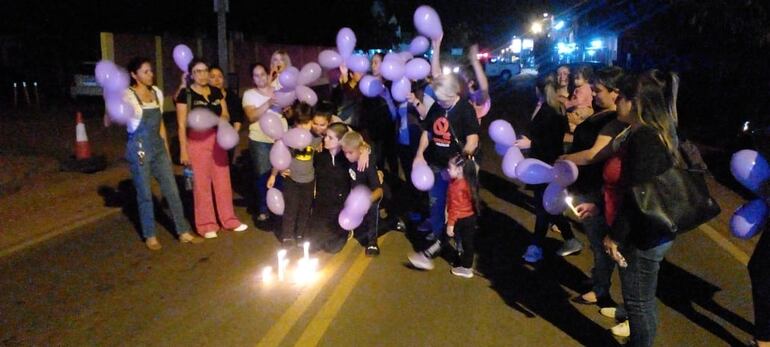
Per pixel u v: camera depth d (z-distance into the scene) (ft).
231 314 16.37
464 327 15.76
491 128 17.43
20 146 40.40
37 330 15.51
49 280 18.66
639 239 12.07
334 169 20.59
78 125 33.88
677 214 11.71
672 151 11.83
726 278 19.11
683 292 18.03
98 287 18.15
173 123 55.21
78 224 24.22
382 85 24.00
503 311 16.70
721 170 33.47
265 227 24.02
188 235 22.22
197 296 17.51
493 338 15.20
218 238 22.66
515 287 18.35
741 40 44.78
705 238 22.95
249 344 14.80
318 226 21.06
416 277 19.04
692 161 12.39
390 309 16.75
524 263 20.38
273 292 17.81
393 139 26.14
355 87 25.02
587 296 17.11
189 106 21.72
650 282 12.60
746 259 20.77
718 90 49.42
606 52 84.48
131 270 19.48
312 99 21.91
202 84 21.81
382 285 18.40
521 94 108.47
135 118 20.07
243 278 18.84
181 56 23.24
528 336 15.31
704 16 43.21
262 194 24.14
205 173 22.25
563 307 16.99
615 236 12.28
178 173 33.19
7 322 15.93
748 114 41.60
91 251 21.22
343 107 25.00
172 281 18.60
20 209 26.22
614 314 16.31
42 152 38.34
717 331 15.67
